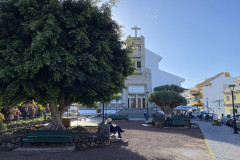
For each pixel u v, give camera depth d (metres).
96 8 8.38
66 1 7.48
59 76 6.44
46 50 6.27
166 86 39.53
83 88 7.23
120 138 8.74
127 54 9.60
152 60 44.59
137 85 41.16
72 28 7.43
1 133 8.24
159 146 7.88
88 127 9.21
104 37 8.14
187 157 6.15
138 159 5.82
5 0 6.92
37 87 7.15
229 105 36.91
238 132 13.51
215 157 6.17
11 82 6.92
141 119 27.38
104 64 7.66
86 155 6.21
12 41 6.70
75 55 7.09
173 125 16.70
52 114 9.56
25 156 6.04
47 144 7.24
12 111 13.66
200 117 28.62
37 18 6.59
